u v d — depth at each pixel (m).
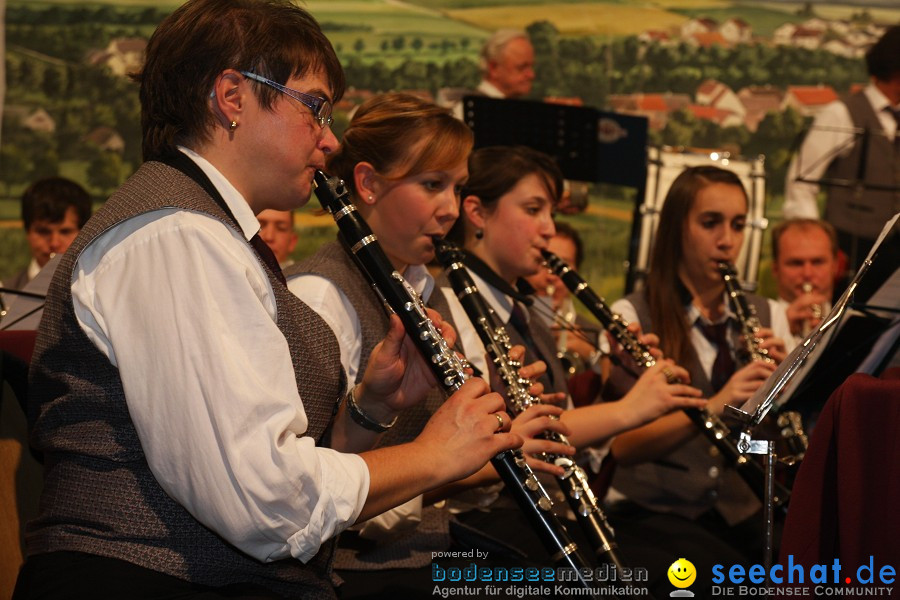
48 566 1.35
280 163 1.48
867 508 1.44
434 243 2.13
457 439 1.49
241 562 1.41
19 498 1.67
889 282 1.70
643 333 2.87
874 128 4.36
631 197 5.27
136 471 1.39
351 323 1.94
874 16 5.44
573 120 3.51
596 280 5.31
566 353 3.12
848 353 1.83
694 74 5.46
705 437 2.65
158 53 1.49
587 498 1.88
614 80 5.46
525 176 2.48
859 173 4.36
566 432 1.97
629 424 2.32
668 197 2.90
